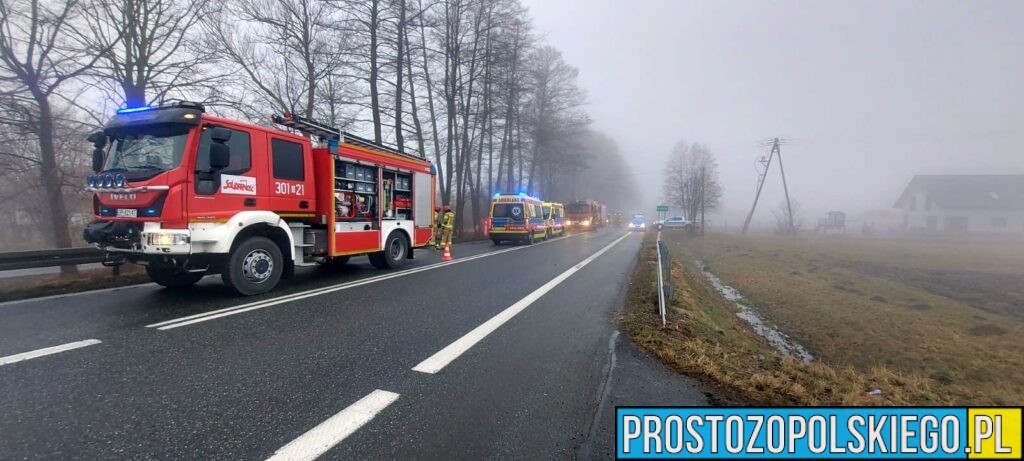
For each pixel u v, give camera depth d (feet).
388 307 20.66
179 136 20.70
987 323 33.09
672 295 25.13
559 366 13.28
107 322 17.04
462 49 73.36
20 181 44.06
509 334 16.62
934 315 35.45
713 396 11.50
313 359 13.29
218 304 20.52
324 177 27.91
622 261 44.42
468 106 78.59
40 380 11.18
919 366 25.55
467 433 9.07
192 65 40.73
